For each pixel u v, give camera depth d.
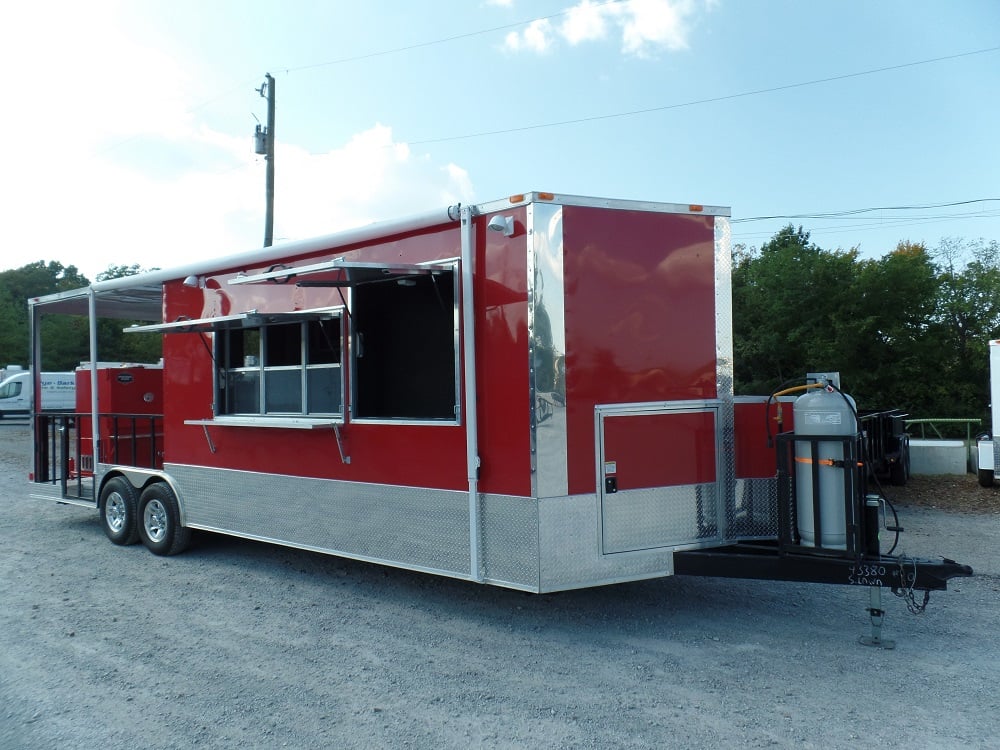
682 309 5.01
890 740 3.36
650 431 4.84
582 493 4.62
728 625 5.01
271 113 20.81
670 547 4.88
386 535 5.36
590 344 4.68
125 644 4.79
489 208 4.76
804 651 4.51
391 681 4.14
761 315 20.69
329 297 5.77
